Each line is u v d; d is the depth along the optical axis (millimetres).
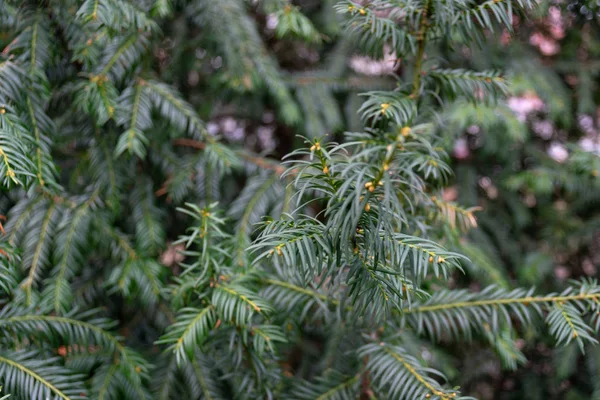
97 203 776
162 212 813
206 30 856
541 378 950
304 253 581
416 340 819
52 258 751
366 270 590
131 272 760
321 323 744
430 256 581
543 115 1010
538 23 935
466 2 643
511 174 959
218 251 709
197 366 788
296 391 738
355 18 650
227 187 913
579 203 957
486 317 698
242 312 649
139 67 787
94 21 696
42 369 672
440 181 712
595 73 958
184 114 772
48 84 721
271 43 1048
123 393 733
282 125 1097
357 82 944
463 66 917
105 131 783
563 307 674
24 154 642
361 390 734
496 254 924
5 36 763
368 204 567
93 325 715
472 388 965
